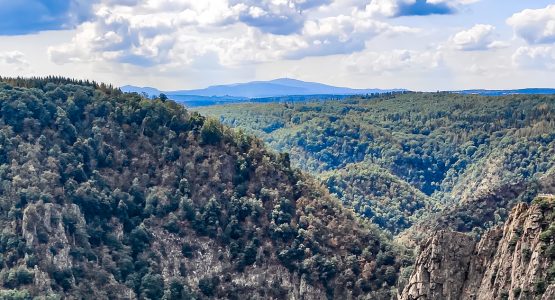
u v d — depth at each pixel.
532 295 94.19
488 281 101.50
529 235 98.31
